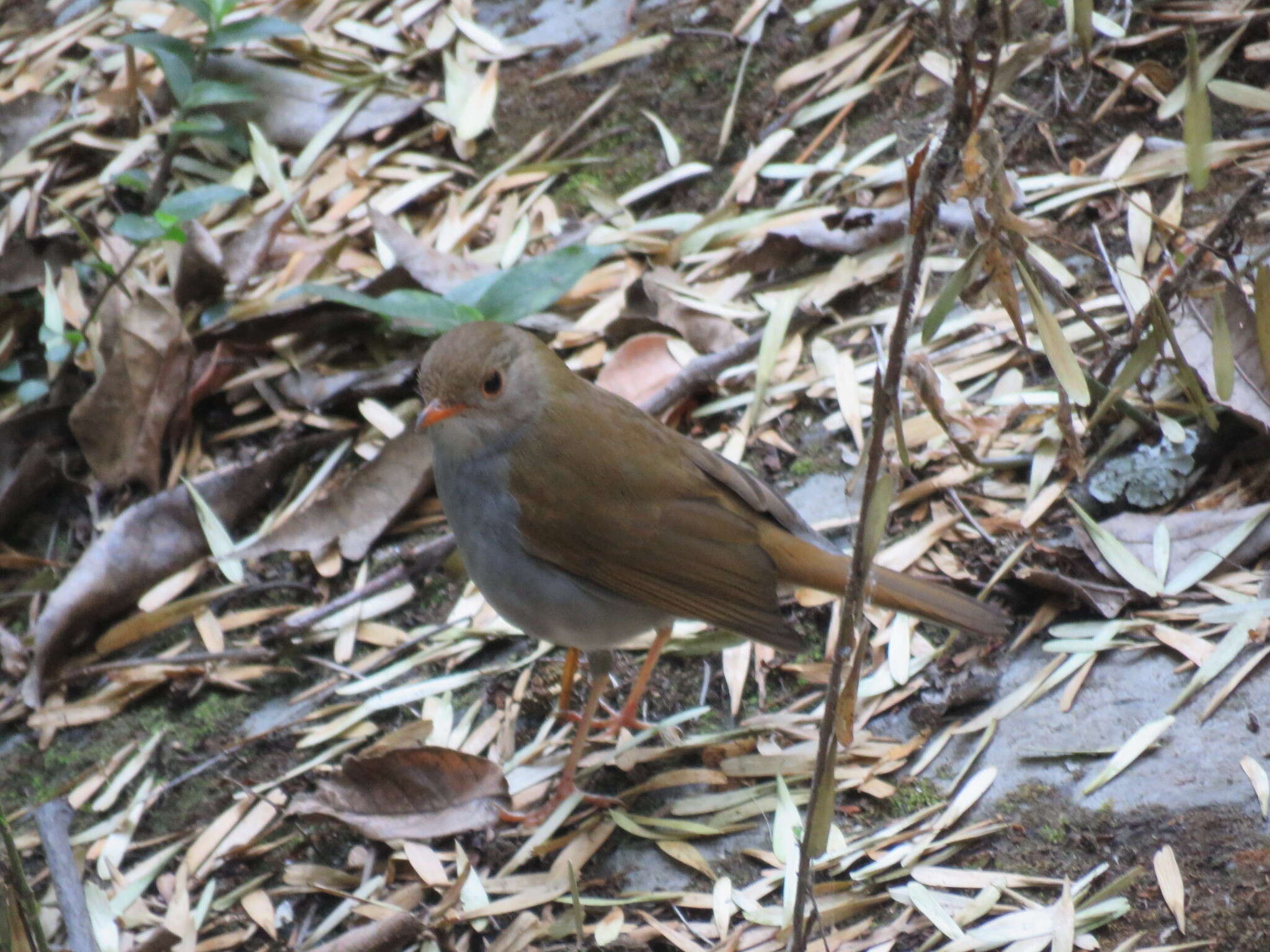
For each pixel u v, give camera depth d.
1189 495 7.68
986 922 6.00
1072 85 9.91
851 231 9.50
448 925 6.62
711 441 8.83
